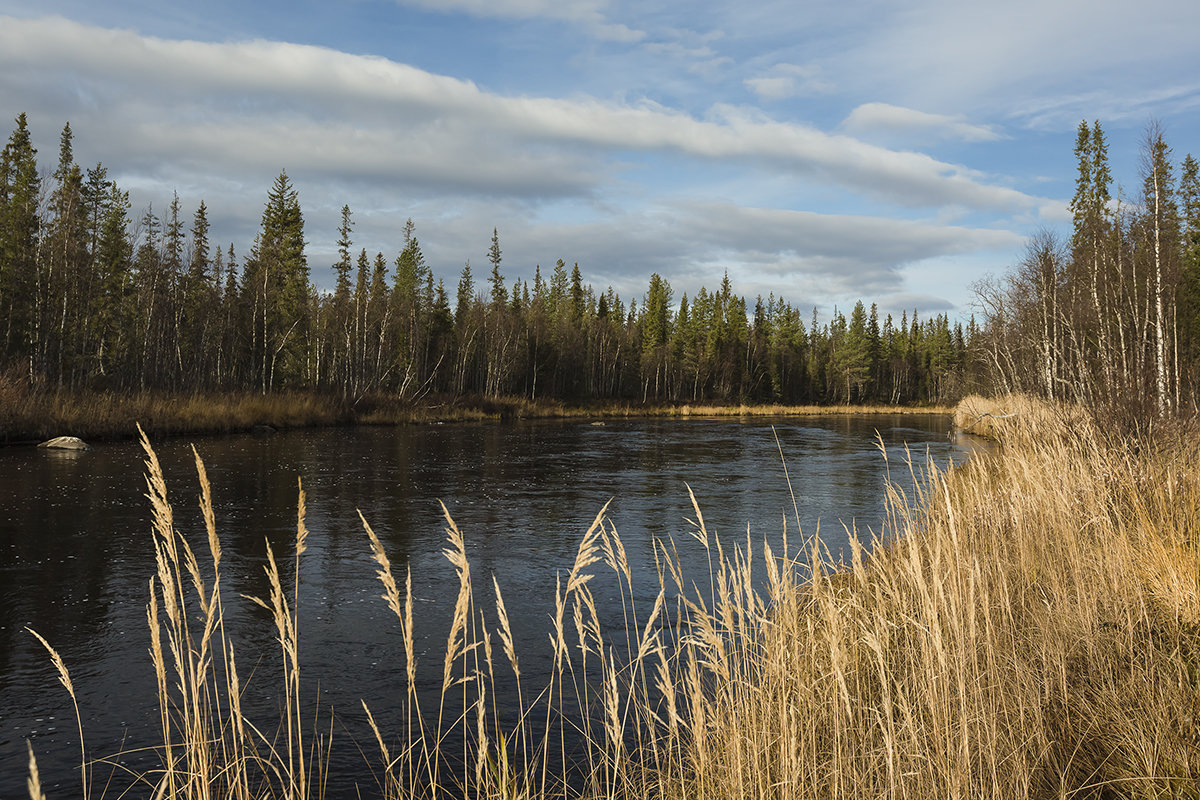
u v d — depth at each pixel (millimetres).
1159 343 21953
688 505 16047
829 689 4098
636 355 86875
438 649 7465
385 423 44125
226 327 47469
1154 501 7031
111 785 4781
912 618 4570
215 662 7098
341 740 5375
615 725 3762
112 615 8453
